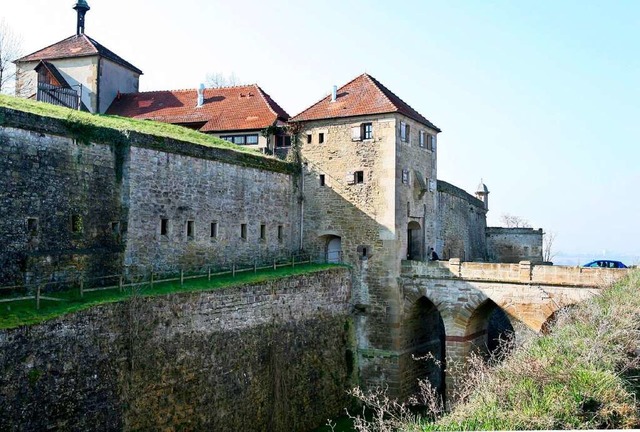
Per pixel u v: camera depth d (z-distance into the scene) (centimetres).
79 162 2362
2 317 1738
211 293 2461
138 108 4572
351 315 3569
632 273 2788
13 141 2091
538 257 6012
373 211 3588
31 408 1711
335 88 3859
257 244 3391
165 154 2742
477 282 3353
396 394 3466
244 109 4334
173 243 2773
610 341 1538
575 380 1254
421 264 3500
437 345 4038
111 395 1981
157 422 2158
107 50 4775
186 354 2312
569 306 2948
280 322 2898
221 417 2458
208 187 3008
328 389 3241
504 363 1467
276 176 3594
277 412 2792
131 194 2545
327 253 3791
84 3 4791
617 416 1176
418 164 3881
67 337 1842
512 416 1151
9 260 2056
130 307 2083
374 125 3622
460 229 5041
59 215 2262
